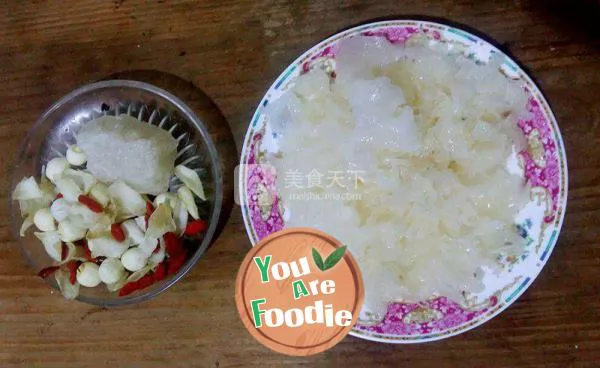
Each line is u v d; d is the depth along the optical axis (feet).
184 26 3.46
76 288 3.17
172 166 3.19
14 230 3.29
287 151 3.20
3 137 3.56
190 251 3.24
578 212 3.07
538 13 3.17
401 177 3.00
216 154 3.23
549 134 3.03
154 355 3.31
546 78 3.15
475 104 3.05
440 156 3.03
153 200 3.21
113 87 3.34
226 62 3.41
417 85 3.11
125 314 3.35
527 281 3.00
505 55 3.06
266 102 3.21
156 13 3.49
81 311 3.39
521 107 3.06
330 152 3.10
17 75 3.56
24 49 3.56
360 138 2.99
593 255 3.03
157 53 3.46
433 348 3.12
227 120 3.38
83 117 3.45
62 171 3.19
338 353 3.18
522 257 3.02
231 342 3.25
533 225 3.03
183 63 3.44
